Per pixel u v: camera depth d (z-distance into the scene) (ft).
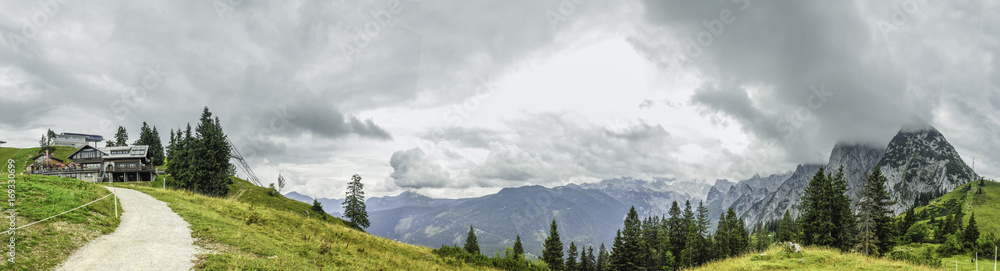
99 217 77.30
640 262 253.44
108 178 309.22
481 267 141.69
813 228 229.45
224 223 92.02
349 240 118.11
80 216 73.72
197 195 127.13
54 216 69.62
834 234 223.10
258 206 129.59
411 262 110.32
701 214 312.71
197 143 270.05
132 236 70.95
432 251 152.56
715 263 132.16
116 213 82.12
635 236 255.29
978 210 577.02
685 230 312.29
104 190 107.55
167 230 77.66
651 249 296.92
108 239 67.26
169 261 59.98
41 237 59.77
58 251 57.11
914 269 97.60
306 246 89.25
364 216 288.30
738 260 124.88
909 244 306.96
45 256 54.39
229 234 81.76
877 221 212.02
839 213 219.41
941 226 339.57
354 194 288.10
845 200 217.36
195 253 65.77
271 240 86.28
